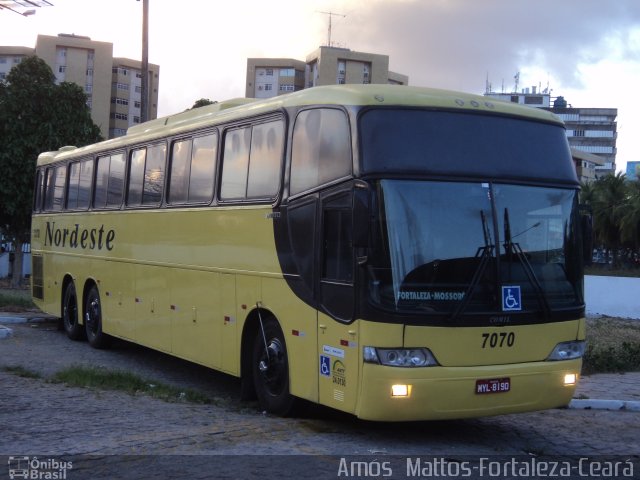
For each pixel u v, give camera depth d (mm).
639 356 13430
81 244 14156
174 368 11953
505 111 7535
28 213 24344
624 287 26656
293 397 7867
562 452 7273
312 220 7445
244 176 8875
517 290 6957
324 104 7473
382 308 6500
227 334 9062
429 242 6715
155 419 7574
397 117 7016
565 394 7230
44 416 7504
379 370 6473
